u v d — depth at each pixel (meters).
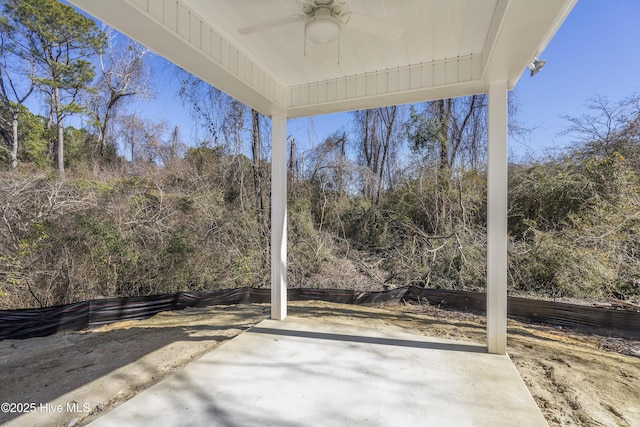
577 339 3.25
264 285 5.83
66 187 5.36
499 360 2.57
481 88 2.89
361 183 6.68
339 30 1.91
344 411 1.86
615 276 4.11
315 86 3.38
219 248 5.80
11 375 2.45
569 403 2.06
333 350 2.76
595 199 4.57
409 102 3.29
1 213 4.63
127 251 4.92
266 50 2.73
